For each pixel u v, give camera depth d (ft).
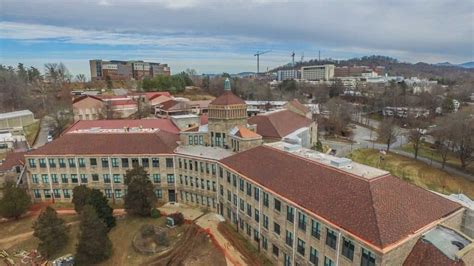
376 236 109.40
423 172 316.60
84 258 160.25
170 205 232.12
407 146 413.39
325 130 495.82
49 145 239.09
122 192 236.02
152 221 206.39
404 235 112.88
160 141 243.19
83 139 244.42
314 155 178.81
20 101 553.64
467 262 105.70
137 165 219.00
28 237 189.16
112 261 164.96
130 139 244.22
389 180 139.74
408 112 519.19
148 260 164.96
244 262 162.81
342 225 120.16
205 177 219.61
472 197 266.98
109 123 308.81
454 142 329.52
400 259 110.22
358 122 573.74
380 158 358.43
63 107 456.45
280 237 154.10
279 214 153.07
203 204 225.97
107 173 233.35
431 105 563.48
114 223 199.93
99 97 513.04
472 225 135.33
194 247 175.32
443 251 107.34
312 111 531.50
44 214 170.19
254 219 174.50
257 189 168.76
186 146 256.93
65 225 190.08
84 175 234.38
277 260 158.40
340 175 145.79
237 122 253.24
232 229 194.70
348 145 419.95
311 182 149.89
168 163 233.35
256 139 230.89
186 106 496.23
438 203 135.85
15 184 221.05
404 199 130.72
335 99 617.62
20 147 353.72
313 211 133.08
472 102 653.71
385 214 118.93
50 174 233.96
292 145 202.28
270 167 176.24
